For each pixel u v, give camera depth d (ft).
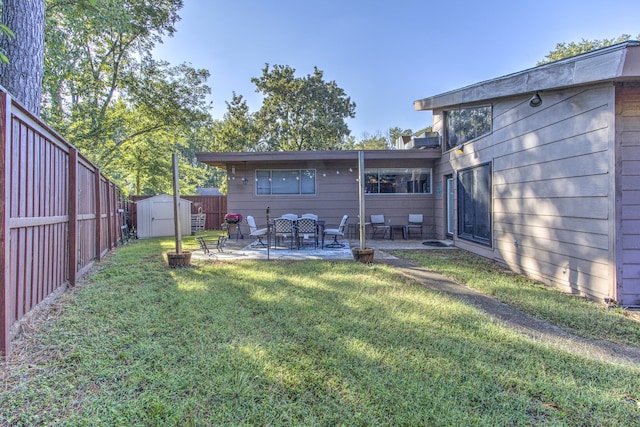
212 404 5.71
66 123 36.91
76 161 13.66
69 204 13.41
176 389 6.12
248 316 10.05
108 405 5.64
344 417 5.39
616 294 11.27
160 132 48.49
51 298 11.14
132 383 6.32
